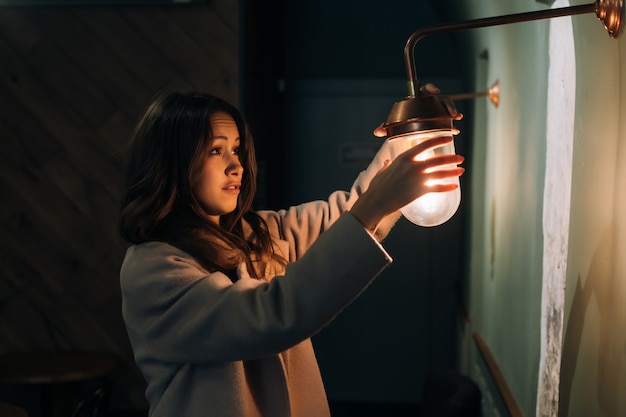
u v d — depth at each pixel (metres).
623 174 1.23
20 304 3.72
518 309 2.39
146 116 1.53
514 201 2.52
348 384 5.27
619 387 1.24
